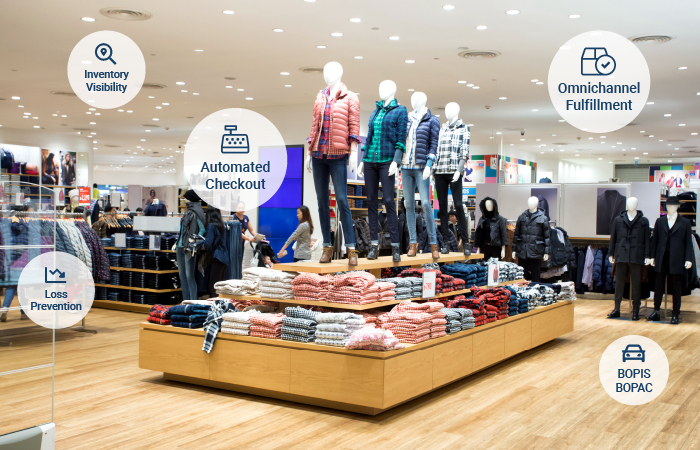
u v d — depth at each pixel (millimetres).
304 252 7973
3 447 2600
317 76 10562
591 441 3891
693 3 6555
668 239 8750
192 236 7570
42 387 2822
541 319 6777
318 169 5070
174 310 5047
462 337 5094
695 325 8742
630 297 9820
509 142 20328
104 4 6891
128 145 23094
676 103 12547
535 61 9281
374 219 5449
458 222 6598
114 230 10469
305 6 6840
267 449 3592
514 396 4902
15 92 12516
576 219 11992
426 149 5691
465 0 6562
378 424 4094
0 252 2781
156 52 9023
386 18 7238
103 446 3590
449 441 3803
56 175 19438
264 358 4562
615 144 20562
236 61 9531
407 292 5145
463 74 10242
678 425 4258
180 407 4398
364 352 4148
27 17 7430
